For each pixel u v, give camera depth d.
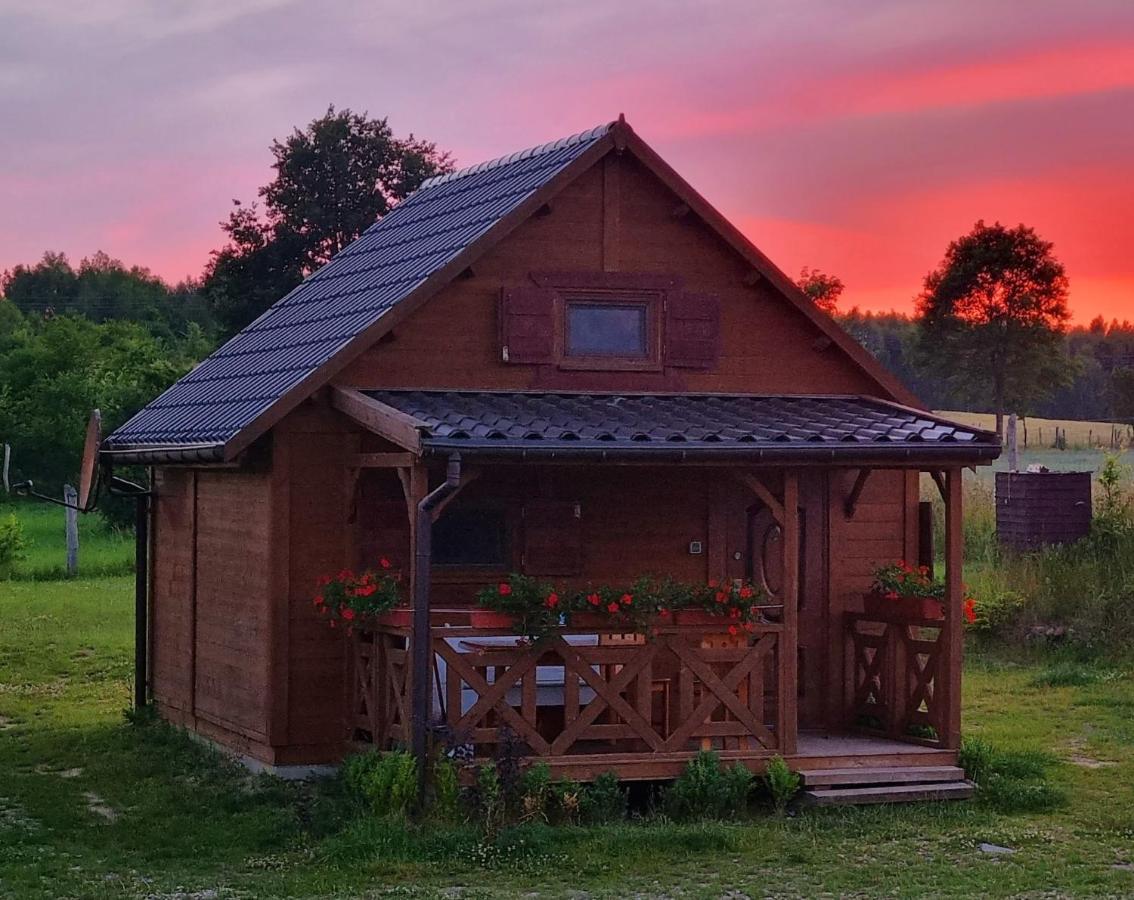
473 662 13.36
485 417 13.89
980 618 23.02
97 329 63.53
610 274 15.77
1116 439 57.31
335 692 14.85
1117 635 22.08
